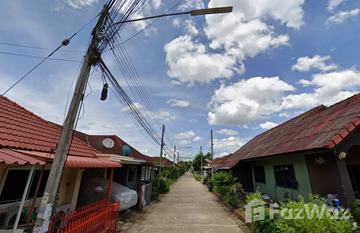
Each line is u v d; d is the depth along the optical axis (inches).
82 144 301.3
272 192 344.8
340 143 177.3
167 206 426.9
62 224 143.4
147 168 785.6
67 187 259.8
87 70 164.4
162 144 659.4
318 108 379.9
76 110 153.3
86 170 355.9
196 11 161.5
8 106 232.2
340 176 174.1
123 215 323.9
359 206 164.1
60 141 142.1
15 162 118.8
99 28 167.5
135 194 327.9
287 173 301.7
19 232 133.7
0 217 168.6
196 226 273.1
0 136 166.9
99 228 196.7
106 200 240.2
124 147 354.9
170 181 1088.8
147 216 335.6
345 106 269.4
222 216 332.2
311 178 245.8
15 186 188.4
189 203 463.5
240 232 245.8
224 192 427.2
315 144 191.6
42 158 156.2
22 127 213.6
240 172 457.1
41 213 124.1
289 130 365.1
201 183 1101.1
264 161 384.8
